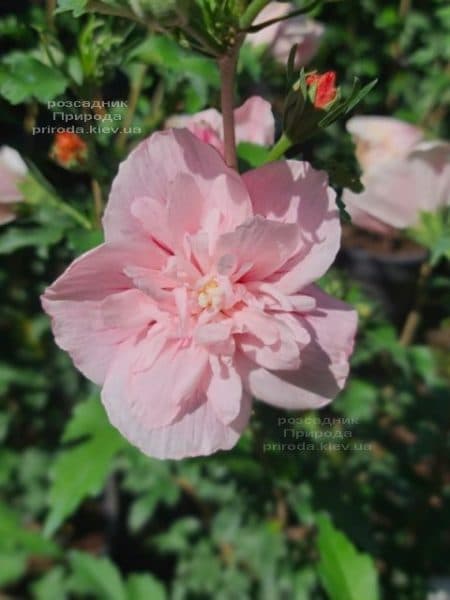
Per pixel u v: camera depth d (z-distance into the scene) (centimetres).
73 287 18
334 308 19
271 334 18
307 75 19
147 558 53
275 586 40
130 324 19
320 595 38
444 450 36
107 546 53
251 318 18
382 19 50
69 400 51
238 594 42
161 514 54
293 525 42
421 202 28
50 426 50
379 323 34
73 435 30
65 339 19
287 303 18
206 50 18
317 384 19
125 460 42
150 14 17
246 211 18
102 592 39
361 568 28
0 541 41
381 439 38
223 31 18
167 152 18
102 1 17
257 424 28
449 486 38
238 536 40
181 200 18
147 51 26
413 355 36
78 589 40
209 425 19
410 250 66
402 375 38
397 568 37
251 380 19
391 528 37
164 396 18
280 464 30
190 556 45
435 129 48
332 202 18
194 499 50
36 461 49
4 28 26
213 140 21
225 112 19
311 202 19
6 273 44
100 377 19
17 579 47
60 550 41
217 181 18
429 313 56
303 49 30
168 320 19
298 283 19
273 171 18
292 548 38
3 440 50
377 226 30
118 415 18
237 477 36
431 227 28
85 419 31
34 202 27
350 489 33
